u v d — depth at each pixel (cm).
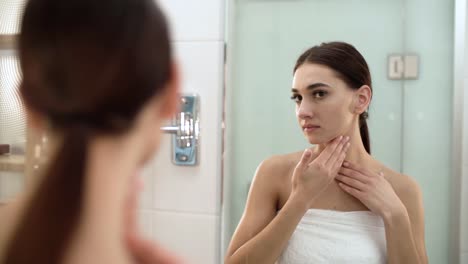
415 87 58
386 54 59
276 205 58
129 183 18
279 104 62
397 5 59
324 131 54
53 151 17
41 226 16
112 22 16
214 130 65
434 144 58
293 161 59
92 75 16
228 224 65
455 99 57
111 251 17
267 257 53
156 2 18
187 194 66
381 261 53
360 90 54
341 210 55
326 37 61
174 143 66
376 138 59
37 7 16
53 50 16
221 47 65
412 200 56
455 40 57
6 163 48
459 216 56
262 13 63
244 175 64
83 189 16
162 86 18
